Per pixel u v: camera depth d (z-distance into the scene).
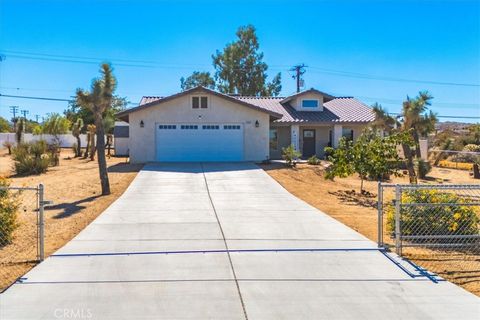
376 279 6.88
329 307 5.79
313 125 29.86
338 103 34.19
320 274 7.09
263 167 23.08
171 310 5.66
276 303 5.90
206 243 8.96
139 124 25.34
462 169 30.56
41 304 5.82
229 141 25.80
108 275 6.95
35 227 10.54
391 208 10.46
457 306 5.85
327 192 17.58
